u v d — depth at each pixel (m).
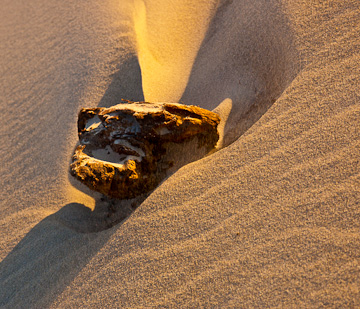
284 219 1.94
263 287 1.77
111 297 1.97
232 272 1.86
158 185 2.48
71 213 2.59
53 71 3.62
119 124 2.46
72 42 3.75
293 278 1.74
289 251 1.83
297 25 2.65
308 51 2.50
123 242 2.15
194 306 1.82
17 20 4.33
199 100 3.21
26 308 2.11
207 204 2.14
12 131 3.33
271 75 2.78
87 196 2.68
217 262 1.91
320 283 1.69
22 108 3.47
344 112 2.19
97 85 3.35
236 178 2.18
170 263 1.99
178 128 2.51
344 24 2.53
